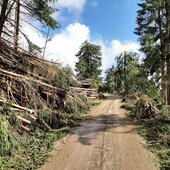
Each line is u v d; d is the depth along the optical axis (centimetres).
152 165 1045
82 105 2433
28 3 1753
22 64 1578
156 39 2977
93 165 1038
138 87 4541
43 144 1252
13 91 1400
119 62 6072
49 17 1811
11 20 1711
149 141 1375
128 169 1002
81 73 6344
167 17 2677
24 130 1244
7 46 1563
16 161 1006
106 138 1429
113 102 3750
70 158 1118
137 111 2170
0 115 1038
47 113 1532
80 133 1550
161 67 2722
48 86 1631
